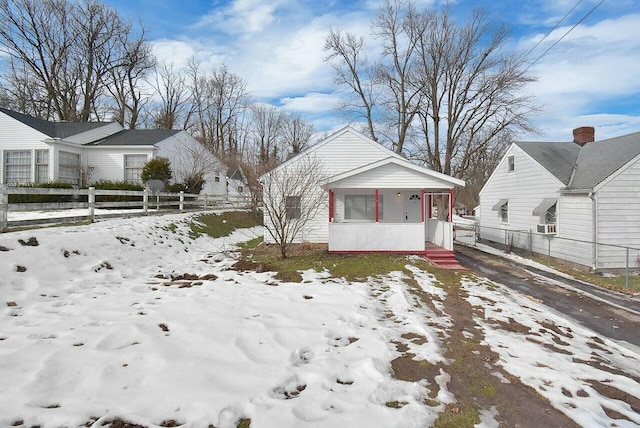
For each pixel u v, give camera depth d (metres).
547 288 9.46
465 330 5.54
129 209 16.69
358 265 10.10
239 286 7.42
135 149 19.00
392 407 3.31
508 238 16.70
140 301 6.04
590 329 6.42
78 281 6.88
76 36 29.39
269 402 3.21
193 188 20.72
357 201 14.80
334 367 3.94
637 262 12.24
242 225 20.09
